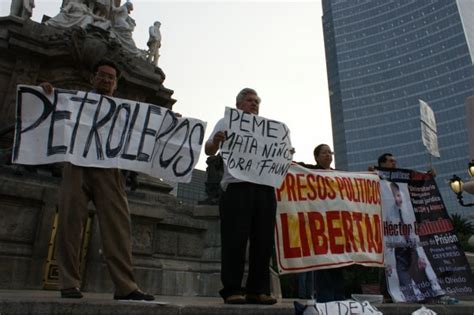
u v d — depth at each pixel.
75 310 2.81
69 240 3.43
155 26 17.34
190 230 8.31
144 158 4.10
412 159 104.56
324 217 4.90
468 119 10.12
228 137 4.38
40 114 3.86
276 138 4.61
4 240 5.77
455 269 5.45
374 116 115.62
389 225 5.47
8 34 11.02
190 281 7.70
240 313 3.33
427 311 4.16
